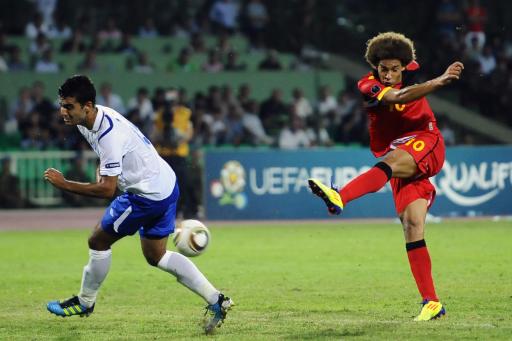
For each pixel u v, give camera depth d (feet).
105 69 208.23
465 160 149.38
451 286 78.59
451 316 63.10
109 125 56.70
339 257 101.60
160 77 206.39
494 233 126.11
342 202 57.98
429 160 61.57
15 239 126.52
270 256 103.60
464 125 205.46
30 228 143.23
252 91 209.97
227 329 59.06
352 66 219.82
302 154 150.00
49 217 161.17
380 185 59.77
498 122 206.80
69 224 149.38
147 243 59.36
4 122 192.44
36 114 179.93
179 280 58.75
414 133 62.39
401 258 99.76
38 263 99.86
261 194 149.48
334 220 149.69
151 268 94.07
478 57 208.64
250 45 225.56
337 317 63.77
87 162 173.17
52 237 128.98
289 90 211.82
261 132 183.93
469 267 91.45
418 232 61.77
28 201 172.55
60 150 179.01
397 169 60.54
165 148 143.02
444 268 90.89
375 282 82.12
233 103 187.21
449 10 212.84
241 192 149.48
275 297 74.13
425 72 208.95
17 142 185.98
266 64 212.84
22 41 215.92
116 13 227.61
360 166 150.00
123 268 94.17
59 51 216.54
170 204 59.11
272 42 227.61
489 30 213.25
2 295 77.05
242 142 181.06
